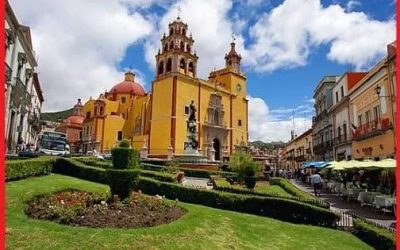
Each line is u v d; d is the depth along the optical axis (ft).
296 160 244.83
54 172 64.54
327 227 41.34
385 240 31.22
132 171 37.93
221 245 28.94
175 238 28.07
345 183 74.13
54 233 26.09
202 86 180.65
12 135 104.37
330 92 147.74
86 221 29.43
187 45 184.85
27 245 23.52
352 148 114.11
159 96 172.86
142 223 30.60
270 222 40.22
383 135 86.79
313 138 182.80
